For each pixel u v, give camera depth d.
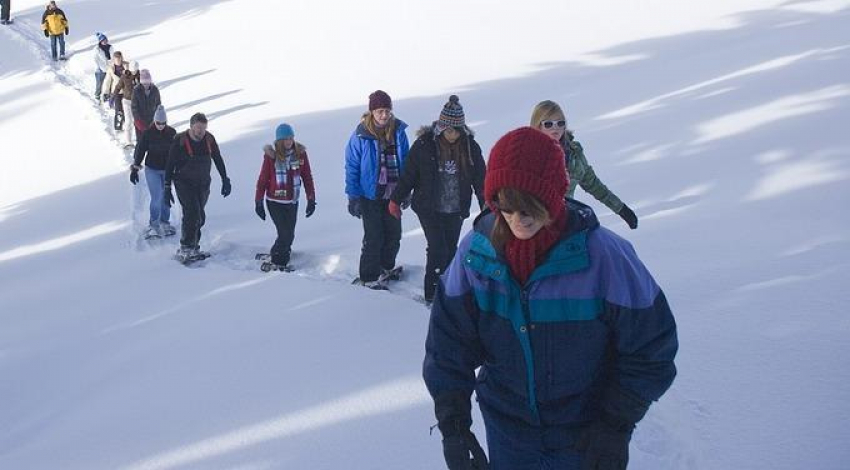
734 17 15.99
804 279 5.08
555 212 2.02
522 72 14.25
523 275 2.13
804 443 3.39
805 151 8.05
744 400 3.79
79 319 6.32
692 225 6.59
